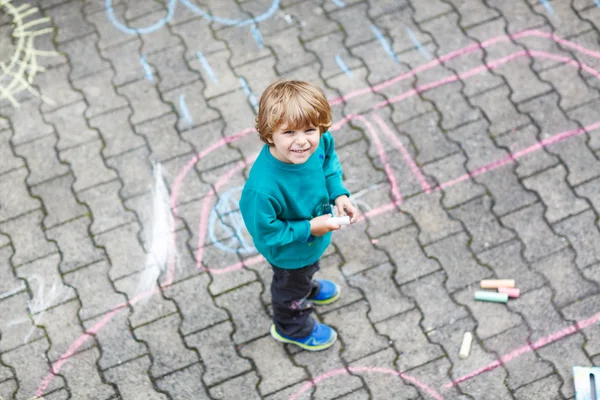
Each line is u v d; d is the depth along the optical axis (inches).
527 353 165.2
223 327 174.1
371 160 196.4
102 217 191.3
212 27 223.9
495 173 191.3
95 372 169.5
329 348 169.5
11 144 205.3
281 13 225.3
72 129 206.8
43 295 180.4
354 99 207.2
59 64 219.6
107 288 180.5
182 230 188.1
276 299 159.9
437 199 188.5
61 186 197.2
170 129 204.8
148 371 169.0
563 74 206.8
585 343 165.2
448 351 166.9
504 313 170.9
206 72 215.0
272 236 138.0
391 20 221.9
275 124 127.1
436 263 179.2
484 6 222.1
